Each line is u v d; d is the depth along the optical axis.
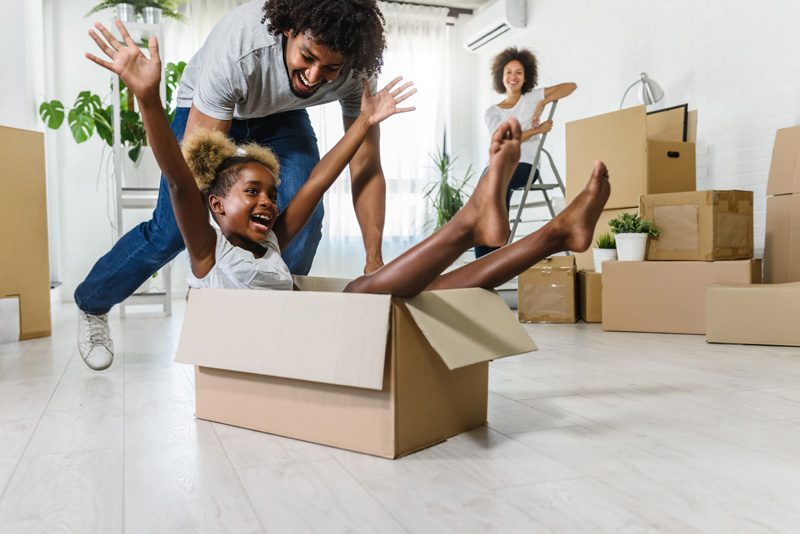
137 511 0.80
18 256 2.45
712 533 0.74
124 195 3.47
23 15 3.48
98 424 1.22
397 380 0.99
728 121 3.29
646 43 3.82
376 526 0.75
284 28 1.36
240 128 1.67
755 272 2.59
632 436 1.13
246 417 1.18
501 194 0.99
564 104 4.55
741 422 1.23
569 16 4.48
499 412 1.31
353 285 1.09
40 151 2.52
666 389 1.54
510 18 4.93
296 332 1.06
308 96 1.50
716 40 3.35
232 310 1.17
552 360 1.99
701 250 2.61
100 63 1.02
